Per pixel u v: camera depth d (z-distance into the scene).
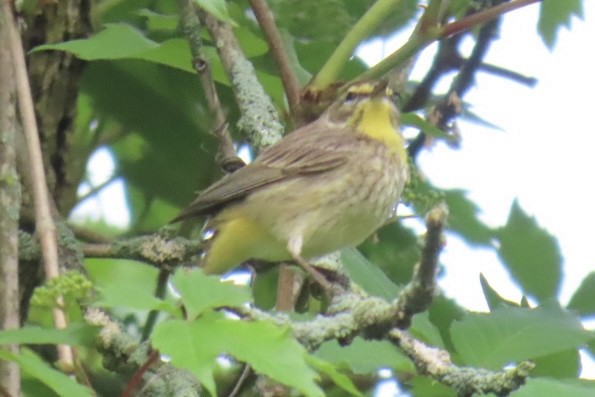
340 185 11.77
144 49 10.13
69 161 11.86
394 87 12.62
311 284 11.50
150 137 13.05
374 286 9.63
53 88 11.54
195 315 6.16
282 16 12.16
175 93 12.89
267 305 12.88
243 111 11.38
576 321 8.34
